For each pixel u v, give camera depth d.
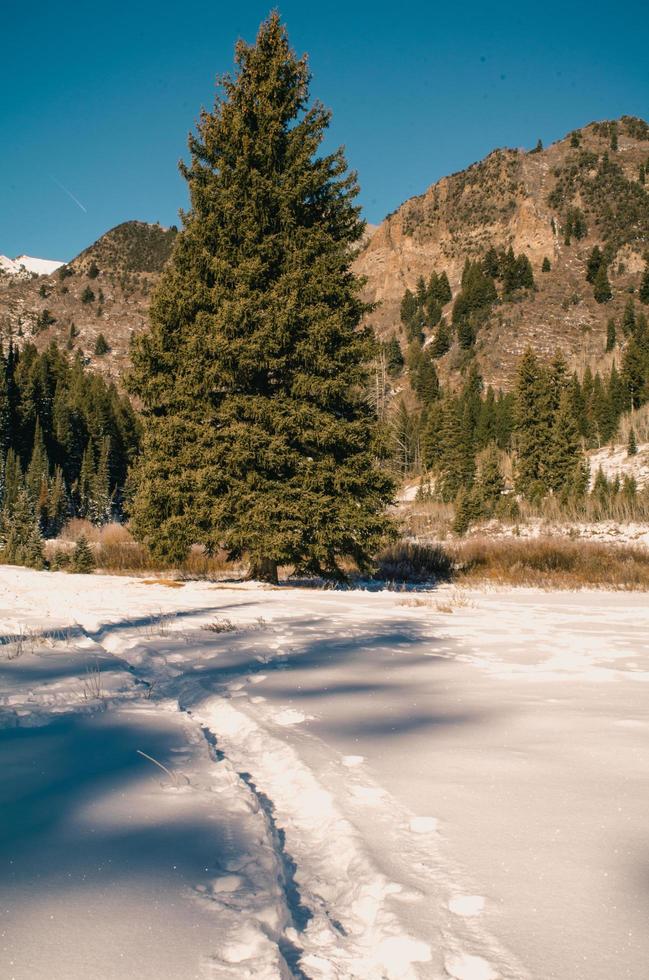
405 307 190.12
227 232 14.66
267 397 14.69
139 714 4.46
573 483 49.81
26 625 8.66
